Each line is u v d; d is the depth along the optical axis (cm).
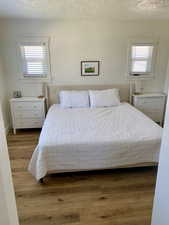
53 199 201
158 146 229
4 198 88
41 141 226
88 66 403
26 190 214
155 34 395
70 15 333
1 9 292
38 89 405
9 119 405
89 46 390
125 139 226
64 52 389
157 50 406
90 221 174
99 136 233
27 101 374
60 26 372
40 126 391
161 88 434
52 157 220
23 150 309
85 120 296
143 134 238
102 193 209
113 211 184
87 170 238
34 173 226
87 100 385
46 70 397
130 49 399
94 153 223
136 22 383
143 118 301
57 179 234
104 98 383
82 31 379
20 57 381
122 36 390
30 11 305
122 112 338
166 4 269
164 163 113
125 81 423
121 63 409
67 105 375
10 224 95
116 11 308
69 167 225
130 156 229
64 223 172
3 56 376
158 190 122
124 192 210
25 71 394
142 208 188
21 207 190
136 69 417
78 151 221
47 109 416
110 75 415
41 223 172
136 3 264
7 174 92
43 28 370
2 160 85
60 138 229
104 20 373
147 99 404
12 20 359
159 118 420
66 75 405
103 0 252
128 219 175
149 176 239
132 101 428
